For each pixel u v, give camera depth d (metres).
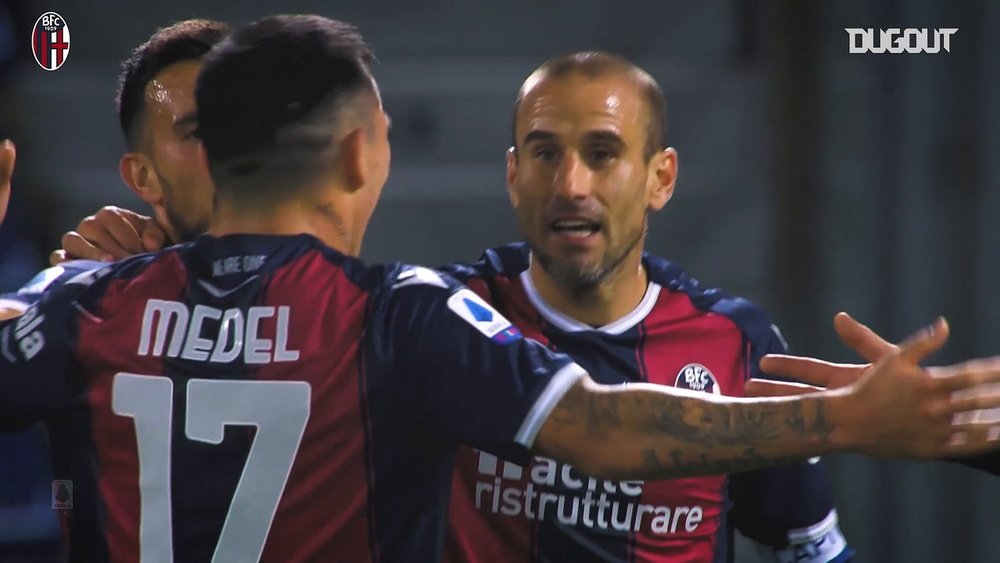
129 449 6.21
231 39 6.50
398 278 6.32
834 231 30.03
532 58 32.19
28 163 28.62
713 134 31.53
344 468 6.05
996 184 26.92
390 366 6.07
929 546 27.95
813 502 9.70
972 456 7.10
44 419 6.44
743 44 32.31
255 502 6.04
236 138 6.33
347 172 6.48
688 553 8.96
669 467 5.77
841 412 5.55
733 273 31.14
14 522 24.75
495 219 30.86
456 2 31.86
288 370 6.09
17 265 27.47
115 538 6.23
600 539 8.64
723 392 9.18
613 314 9.14
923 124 27.98
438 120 30.83
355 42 6.56
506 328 6.20
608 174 8.55
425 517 6.23
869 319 29.39
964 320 27.48
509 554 8.62
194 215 8.69
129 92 8.94
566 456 5.92
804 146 30.64
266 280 6.26
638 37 32.62
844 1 29.59
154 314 6.32
